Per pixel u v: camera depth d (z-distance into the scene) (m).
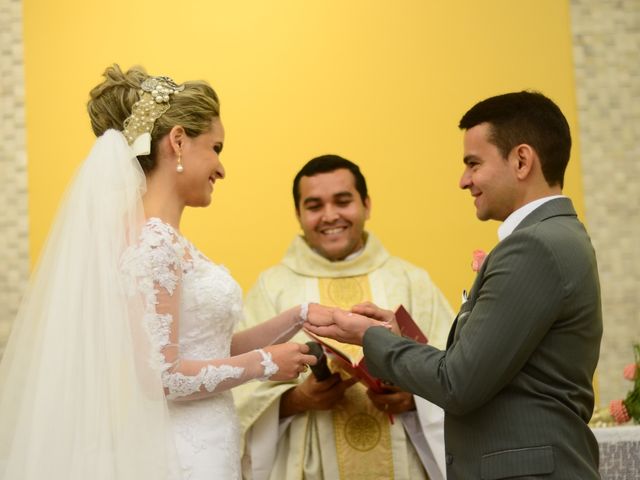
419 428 3.51
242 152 5.09
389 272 3.77
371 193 5.06
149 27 5.14
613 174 5.13
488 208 2.70
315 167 3.74
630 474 3.38
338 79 5.12
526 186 2.64
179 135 2.88
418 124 5.10
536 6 5.15
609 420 3.82
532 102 2.67
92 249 2.71
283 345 2.90
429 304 3.72
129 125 2.86
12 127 5.12
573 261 2.45
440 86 5.12
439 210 5.05
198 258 2.88
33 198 5.09
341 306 3.67
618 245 5.10
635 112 5.14
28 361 2.77
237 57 5.13
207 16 5.15
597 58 5.15
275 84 5.12
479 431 2.51
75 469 2.56
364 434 3.48
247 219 5.05
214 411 2.83
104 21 5.14
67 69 5.13
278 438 3.48
